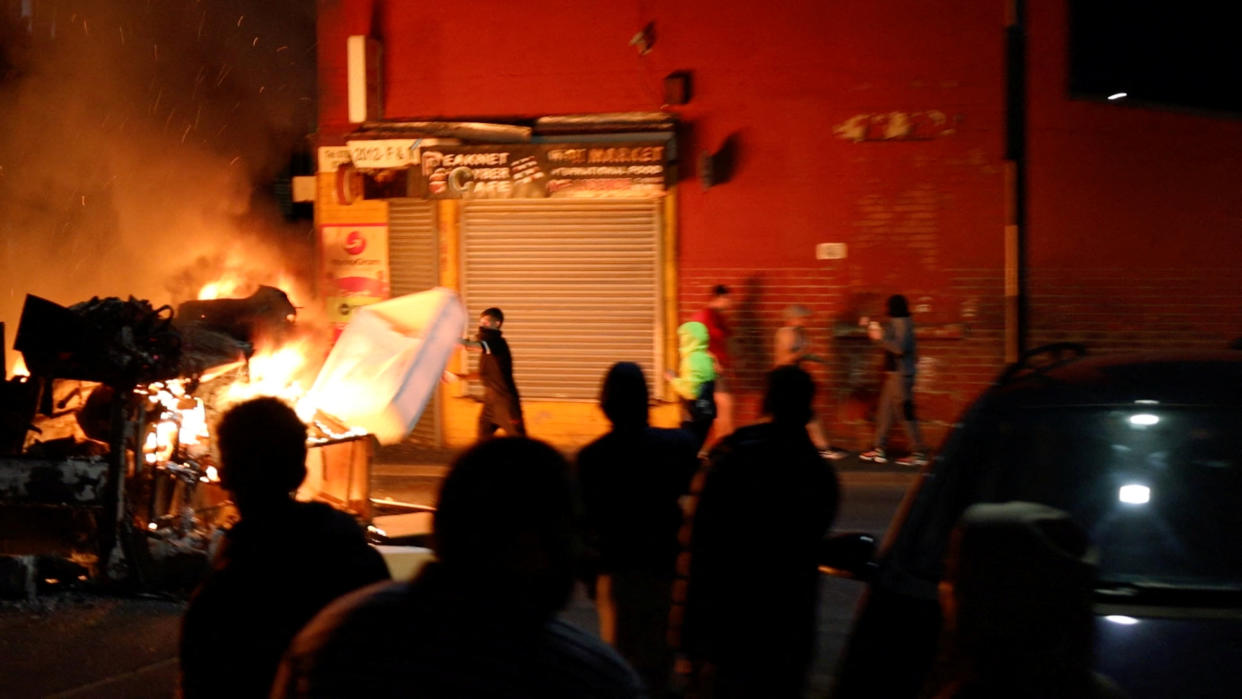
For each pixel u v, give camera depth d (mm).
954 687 1971
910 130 13281
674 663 4898
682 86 13602
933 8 13164
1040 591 1896
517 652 2004
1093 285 13023
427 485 12305
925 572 3701
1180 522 3736
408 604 2072
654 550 4742
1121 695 2012
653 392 13922
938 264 13344
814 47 13430
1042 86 12984
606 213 13891
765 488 4238
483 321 11531
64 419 8008
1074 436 4078
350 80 14289
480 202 14148
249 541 2873
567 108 14078
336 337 14695
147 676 6043
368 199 14336
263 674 2764
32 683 5910
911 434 12594
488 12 14172
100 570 7348
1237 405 4098
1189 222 12836
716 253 13742
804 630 4285
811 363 13570
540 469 2117
